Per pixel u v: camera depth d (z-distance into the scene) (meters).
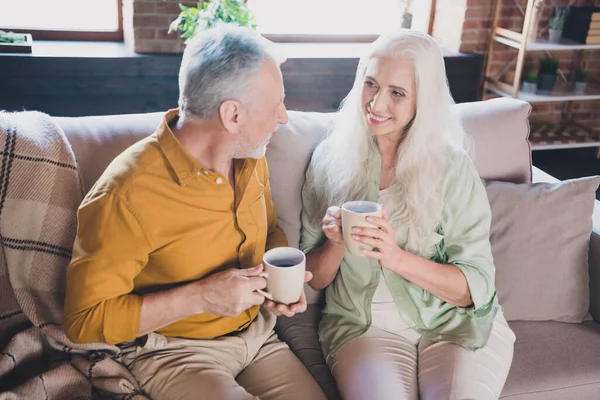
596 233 1.89
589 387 1.66
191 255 1.36
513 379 1.62
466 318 1.63
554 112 4.64
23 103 3.35
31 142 1.47
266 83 1.26
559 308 1.83
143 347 1.43
